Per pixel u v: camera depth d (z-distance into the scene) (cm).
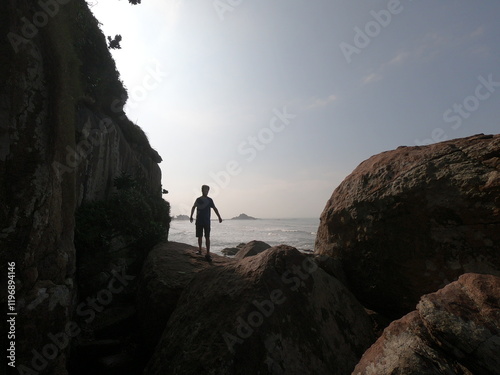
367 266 500
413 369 217
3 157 354
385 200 479
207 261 724
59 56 445
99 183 929
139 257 823
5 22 370
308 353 358
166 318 529
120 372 474
